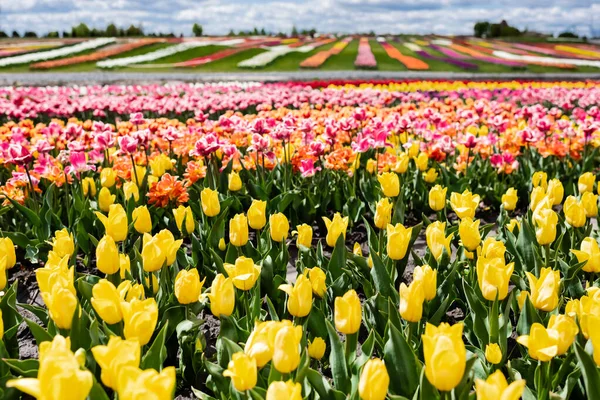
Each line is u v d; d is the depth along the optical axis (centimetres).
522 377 294
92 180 601
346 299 245
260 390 233
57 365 169
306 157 676
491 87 2158
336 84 2328
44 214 544
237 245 366
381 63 4422
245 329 320
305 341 282
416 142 821
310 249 433
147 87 2083
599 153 828
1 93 1748
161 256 305
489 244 318
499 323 306
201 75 3450
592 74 3659
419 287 252
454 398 220
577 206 383
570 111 1552
